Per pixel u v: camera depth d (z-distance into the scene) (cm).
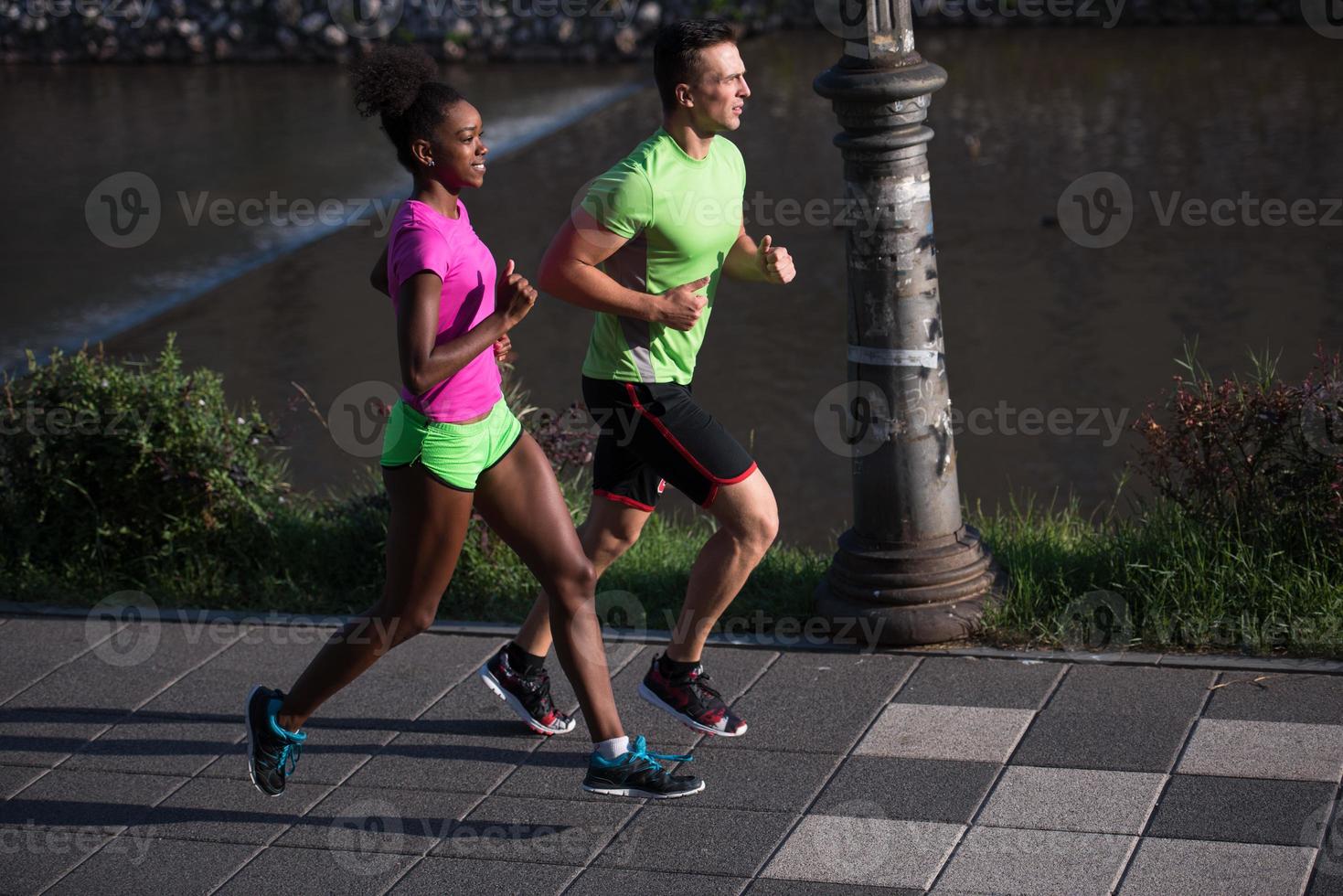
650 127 3138
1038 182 2483
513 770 705
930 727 721
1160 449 888
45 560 974
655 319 657
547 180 2703
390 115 606
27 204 2716
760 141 2875
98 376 983
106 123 3488
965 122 2939
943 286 2028
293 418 1630
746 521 683
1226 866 591
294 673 821
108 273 2252
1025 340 1814
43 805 691
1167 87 3114
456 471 616
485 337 591
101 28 4403
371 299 2089
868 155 770
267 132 3300
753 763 699
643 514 720
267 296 2117
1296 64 3247
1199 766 668
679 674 718
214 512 966
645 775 652
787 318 1967
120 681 816
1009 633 808
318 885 617
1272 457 848
